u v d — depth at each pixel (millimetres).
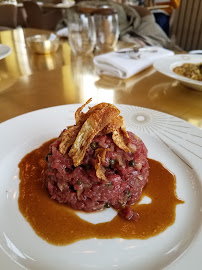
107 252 142
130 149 174
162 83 304
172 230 154
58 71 331
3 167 192
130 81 308
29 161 199
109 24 388
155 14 688
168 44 556
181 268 124
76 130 166
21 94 270
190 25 631
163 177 190
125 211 164
